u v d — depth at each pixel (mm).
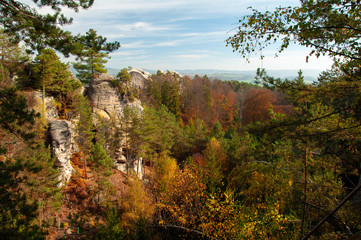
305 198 8781
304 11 4441
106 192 26109
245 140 28469
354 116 4668
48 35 8883
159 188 25016
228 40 5582
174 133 46281
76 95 31219
